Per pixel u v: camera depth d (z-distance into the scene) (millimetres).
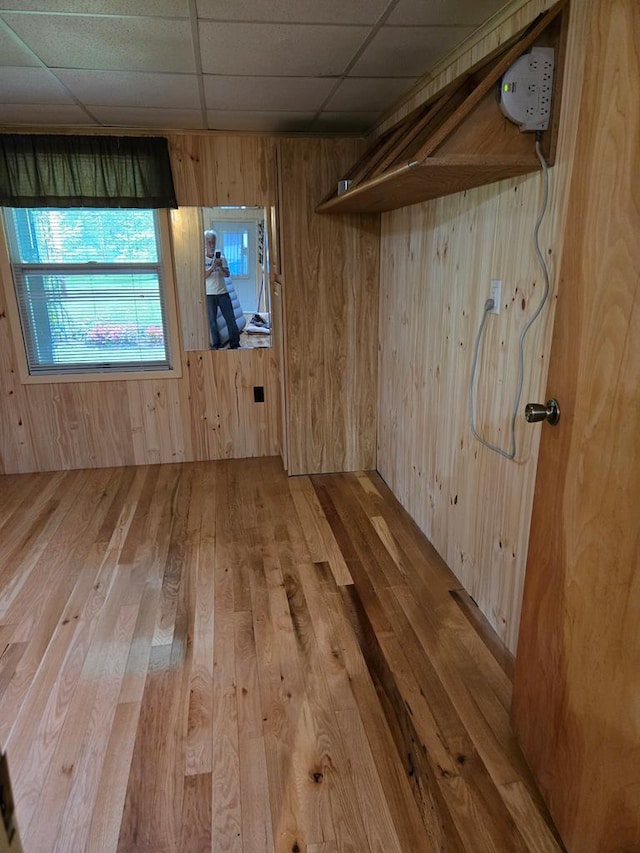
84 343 3748
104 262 3611
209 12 1764
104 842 1370
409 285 2939
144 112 2918
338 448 3775
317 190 3254
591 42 1179
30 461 3844
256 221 4215
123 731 1689
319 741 1653
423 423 2846
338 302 3486
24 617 2244
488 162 1577
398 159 1977
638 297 1025
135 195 3381
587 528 1226
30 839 1376
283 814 1437
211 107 2842
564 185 1521
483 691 1853
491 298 2018
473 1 1700
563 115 1507
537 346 1720
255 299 4453
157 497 3420
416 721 1729
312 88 2539
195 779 1533
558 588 1362
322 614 2260
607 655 1159
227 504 3311
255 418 4066
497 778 1536
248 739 1659
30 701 1808
